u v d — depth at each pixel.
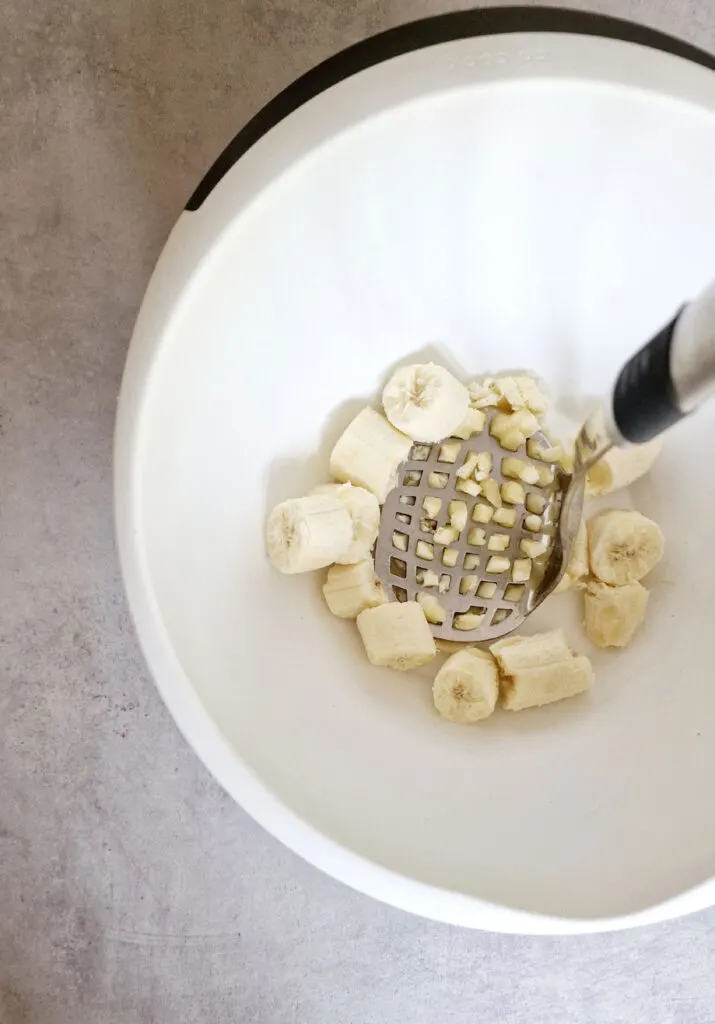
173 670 0.27
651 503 0.37
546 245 0.33
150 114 0.37
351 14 0.37
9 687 0.39
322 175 0.28
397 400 0.35
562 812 0.31
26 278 0.38
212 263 0.28
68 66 0.37
